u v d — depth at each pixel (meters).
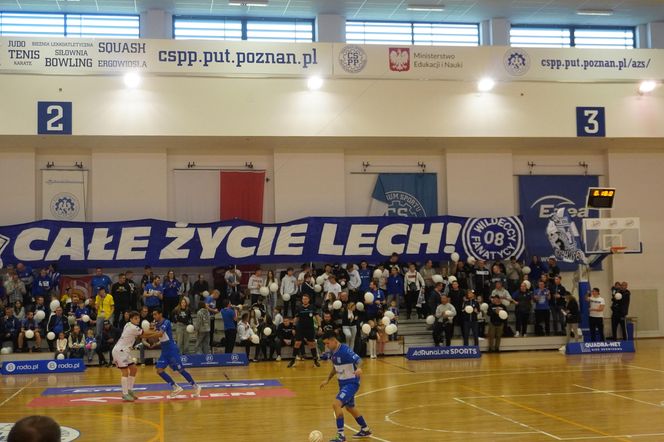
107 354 25.05
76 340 24.06
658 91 28.45
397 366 22.75
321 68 26.69
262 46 26.44
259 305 25.95
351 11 29.72
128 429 12.98
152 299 25.50
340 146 29.11
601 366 21.81
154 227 27.62
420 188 30.33
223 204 29.09
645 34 32.09
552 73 27.91
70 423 13.66
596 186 31.27
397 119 27.08
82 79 25.62
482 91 27.58
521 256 29.48
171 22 29.39
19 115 25.27
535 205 30.81
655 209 31.25
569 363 22.75
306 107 26.64
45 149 28.11
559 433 12.08
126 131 25.73
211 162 29.12
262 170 29.45
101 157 28.22
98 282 26.41
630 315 30.80
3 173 27.67
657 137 28.31
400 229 28.88
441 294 26.81
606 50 28.19
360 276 27.70
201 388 18.50
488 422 13.17
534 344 27.00
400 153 30.34
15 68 25.23
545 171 31.05
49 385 19.44
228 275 27.42
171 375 21.55
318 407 15.24
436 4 29.34
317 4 28.88
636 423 12.91
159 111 25.92
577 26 32.06
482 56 27.58
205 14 29.64
